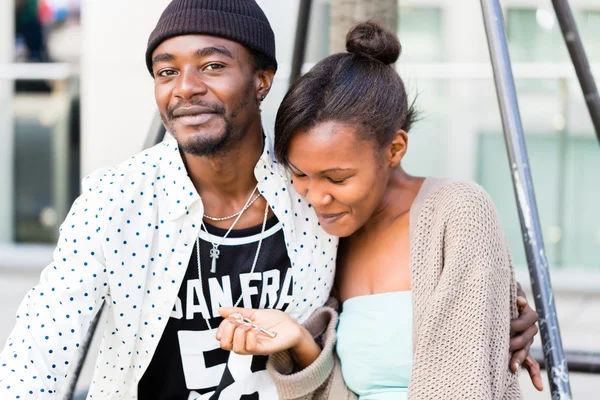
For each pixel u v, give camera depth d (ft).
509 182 12.05
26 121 13.29
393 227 4.66
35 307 4.16
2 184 13.55
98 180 4.42
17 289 12.59
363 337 4.46
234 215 4.59
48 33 12.99
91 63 12.53
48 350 4.08
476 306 4.13
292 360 4.63
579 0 11.89
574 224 12.32
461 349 4.09
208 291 4.55
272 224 4.65
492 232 4.31
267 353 4.33
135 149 12.60
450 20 12.06
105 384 4.60
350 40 4.52
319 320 4.71
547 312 4.15
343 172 4.22
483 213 4.33
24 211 13.62
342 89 4.18
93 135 12.66
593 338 10.48
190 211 4.48
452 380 4.04
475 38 11.98
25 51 13.10
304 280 4.69
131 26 12.37
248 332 4.27
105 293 4.36
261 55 4.38
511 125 4.37
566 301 11.96
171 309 4.47
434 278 4.30
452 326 4.13
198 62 4.18
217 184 4.53
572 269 12.41
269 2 8.90
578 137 12.04
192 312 4.54
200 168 4.50
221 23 4.15
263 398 4.63
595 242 12.34
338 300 4.93
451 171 12.01
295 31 6.28
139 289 4.38
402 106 4.41
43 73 13.00
